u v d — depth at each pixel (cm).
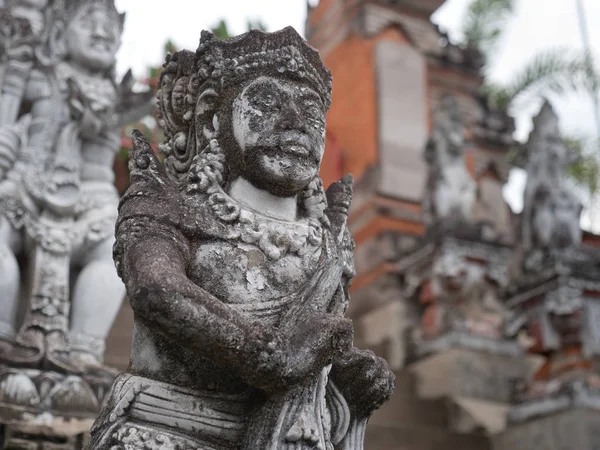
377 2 1063
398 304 753
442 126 785
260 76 225
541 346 646
